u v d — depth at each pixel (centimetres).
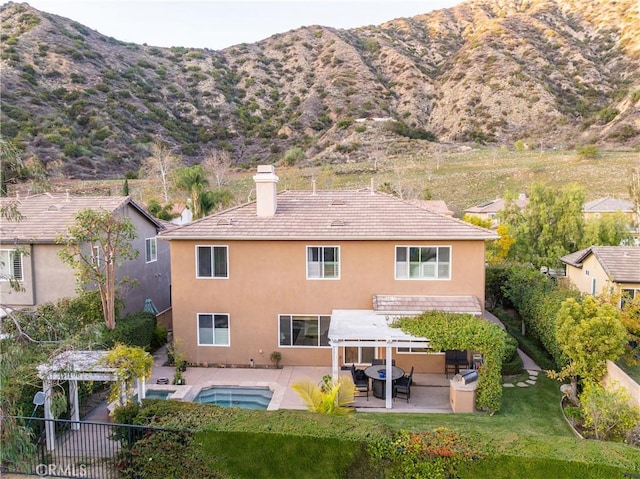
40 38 10956
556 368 2198
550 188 3803
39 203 2938
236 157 10438
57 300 2367
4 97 8575
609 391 1544
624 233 3694
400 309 2173
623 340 1747
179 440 1334
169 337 2755
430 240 2267
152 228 3303
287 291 2342
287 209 2541
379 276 2306
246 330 2367
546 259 3625
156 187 7262
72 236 2267
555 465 1190
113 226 2273
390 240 2280
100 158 8219
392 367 2088
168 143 9894
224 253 2356
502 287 3122
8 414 1254
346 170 9050
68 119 8938
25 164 1388
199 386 2086
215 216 2492
